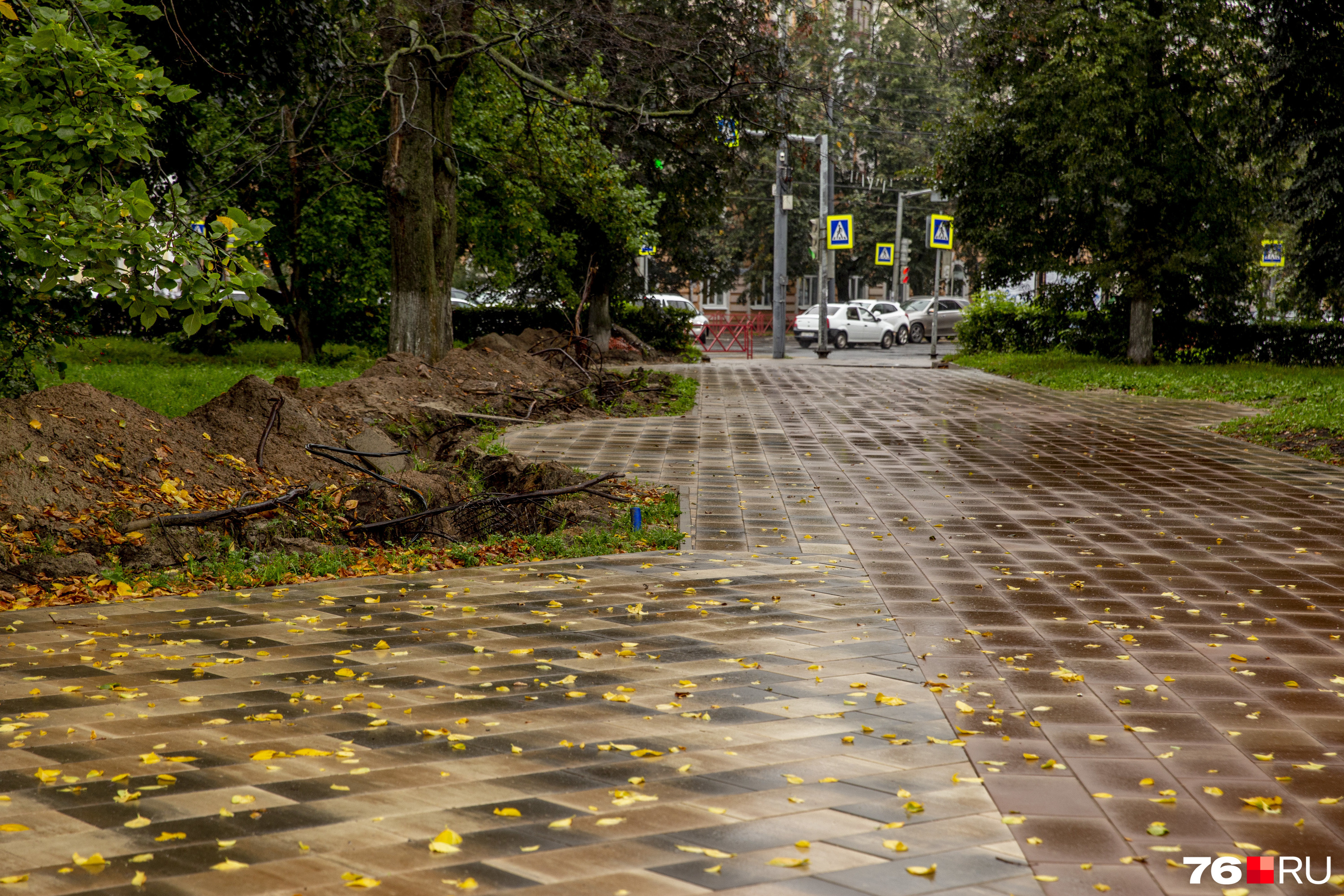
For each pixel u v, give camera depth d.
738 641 6.35
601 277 31.61
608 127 27.64
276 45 16.64
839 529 10.02
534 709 5.09
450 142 20.19
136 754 4.42
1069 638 6.50
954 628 6.70
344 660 5.86
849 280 65.81
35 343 11.40
